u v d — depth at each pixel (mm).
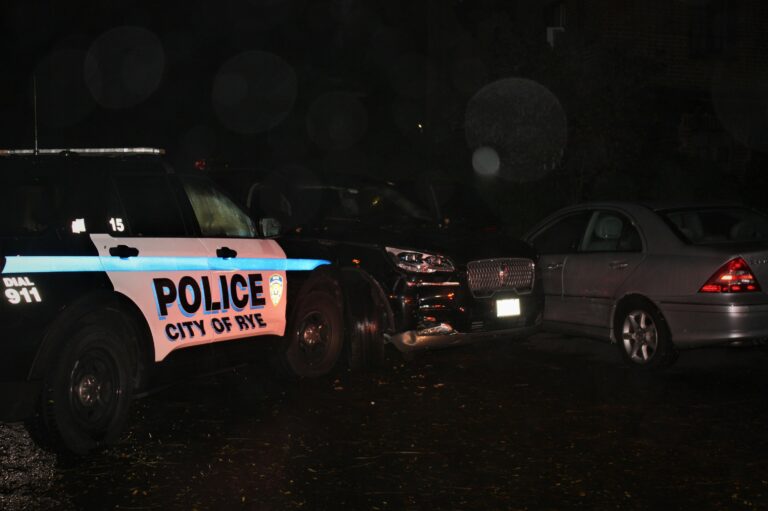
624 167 13859
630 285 8602
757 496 5102
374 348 8438
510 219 13836
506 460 5766
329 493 5168
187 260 6574
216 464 5691
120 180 6328
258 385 7926
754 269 7816
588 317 9164
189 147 29000
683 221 8750
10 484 5324
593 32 15328
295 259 7750
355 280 8453
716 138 17328
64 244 5723
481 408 7105
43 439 5605
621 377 8273
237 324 6992
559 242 9812
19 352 5332
